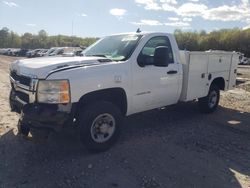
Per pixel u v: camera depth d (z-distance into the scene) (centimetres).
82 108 466
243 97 1037
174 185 389
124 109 524
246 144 552
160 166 444
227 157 488
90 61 482
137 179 403
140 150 502
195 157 482
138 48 534
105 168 432
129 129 614
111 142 497
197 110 789
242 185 397
